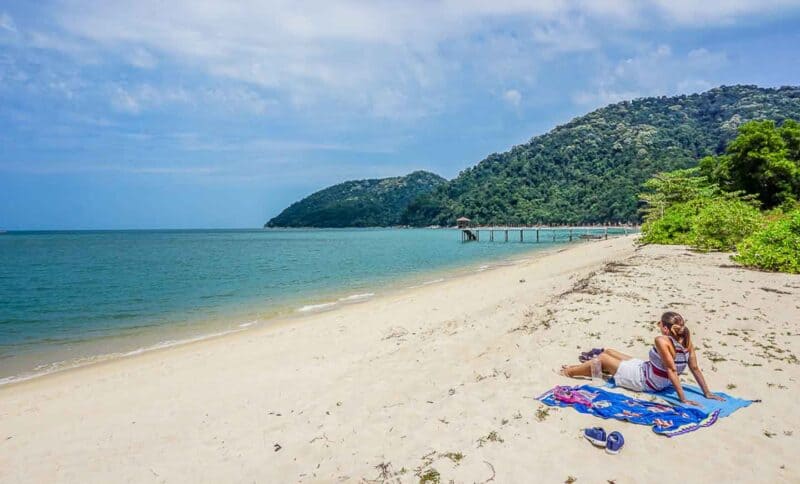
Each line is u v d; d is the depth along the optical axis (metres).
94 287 25.19
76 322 16.42
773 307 9.98
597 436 5.06
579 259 28.00
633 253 25.20
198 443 6.72
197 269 35.00
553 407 5.97
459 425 5.87
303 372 9.77
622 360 6.55
